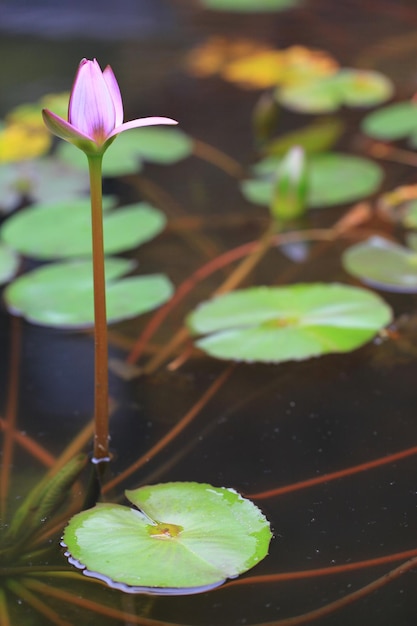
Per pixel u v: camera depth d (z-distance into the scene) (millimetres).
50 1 4082
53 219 2426
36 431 2070
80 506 1980
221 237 2396
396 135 2656
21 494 1995
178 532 1934
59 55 3361
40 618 1883
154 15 3883
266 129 2656
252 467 2018
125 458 2031
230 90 3010
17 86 3045
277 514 1968
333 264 2318
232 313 2195
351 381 2113
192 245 2379
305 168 2418
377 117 2717
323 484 1998
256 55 3336
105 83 1919
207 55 3352
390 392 2098
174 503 1961
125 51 3420
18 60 3316
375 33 3568
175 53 3396
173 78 3131
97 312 1991
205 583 1896
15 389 2129
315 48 3400
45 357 2174
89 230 2396
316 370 2131
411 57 3258
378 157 2605
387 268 2289
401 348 2152
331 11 3916
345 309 2186
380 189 2500
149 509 1956
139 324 2217
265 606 1891
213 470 2016
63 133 1918
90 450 2045
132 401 2104
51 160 2605
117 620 1880
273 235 2398
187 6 4027
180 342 2182
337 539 1944
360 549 1937
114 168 2592
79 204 2465
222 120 2766
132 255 2357
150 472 2016
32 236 2391
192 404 2096
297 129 2707
